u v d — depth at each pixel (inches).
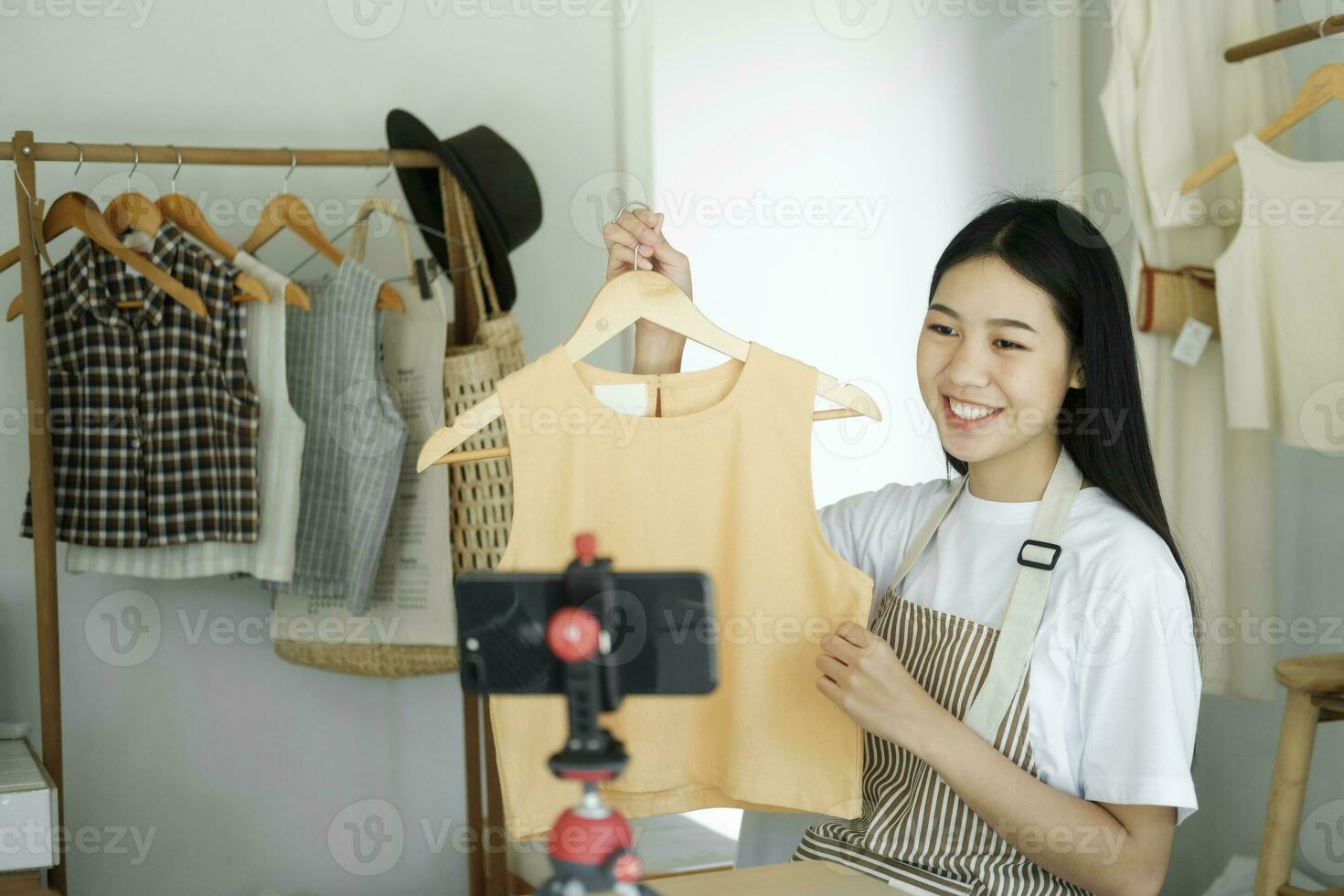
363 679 98.7
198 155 77.2
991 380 52.1
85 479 75.9
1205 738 102.0
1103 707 50.0
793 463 54.1
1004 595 53.6
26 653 88.7
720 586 54.7
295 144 95.3
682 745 56.0
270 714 96.2
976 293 51.9
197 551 78.1
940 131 116.8
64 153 73.4
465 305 87.5
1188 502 93.8
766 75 111.3
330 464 80.7
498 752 53.9
